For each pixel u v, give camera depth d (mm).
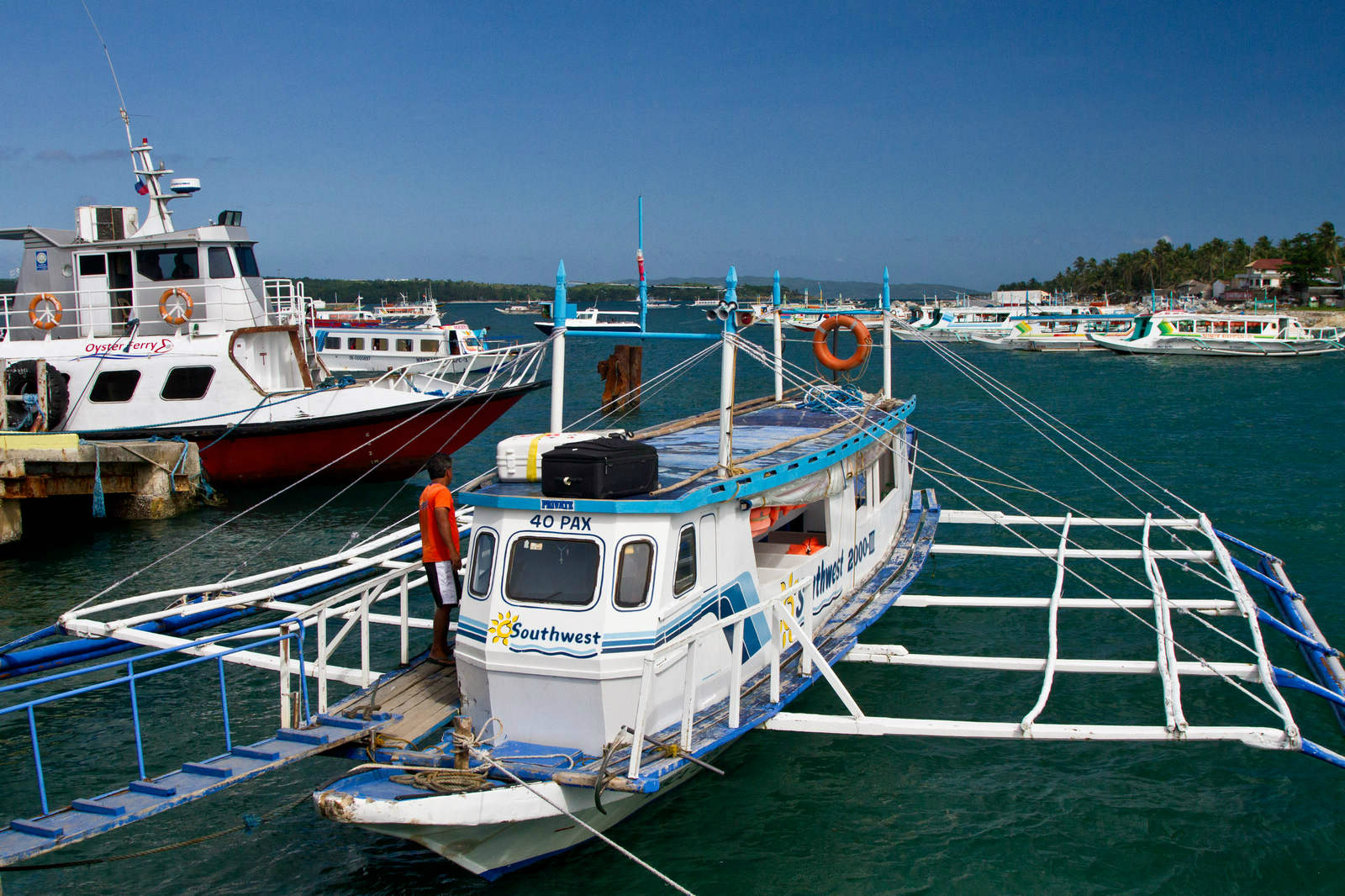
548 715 8719
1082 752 11664
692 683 8633
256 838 9922
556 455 8859
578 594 8711
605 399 45250
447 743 8922
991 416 43500
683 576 9164
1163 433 37438
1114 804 10523
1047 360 81812
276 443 24719
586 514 8805
